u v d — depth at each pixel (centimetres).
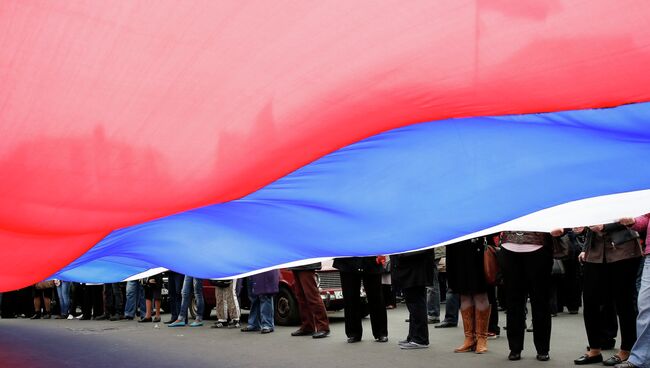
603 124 345
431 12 242
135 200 288
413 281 797
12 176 257
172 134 266
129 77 242
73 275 662
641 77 263
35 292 1650
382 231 484
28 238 320
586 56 255
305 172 376
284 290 1169
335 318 1284
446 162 393
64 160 257
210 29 234
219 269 587
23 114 241
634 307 626
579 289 1204
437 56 262
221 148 276
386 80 272
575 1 235
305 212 439
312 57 254
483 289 750
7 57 224
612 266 633
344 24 244
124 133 259
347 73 265
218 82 253
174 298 1284
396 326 1092
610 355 695
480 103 288
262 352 827
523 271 685
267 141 281
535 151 389
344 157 367
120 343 1005
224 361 769
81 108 246
